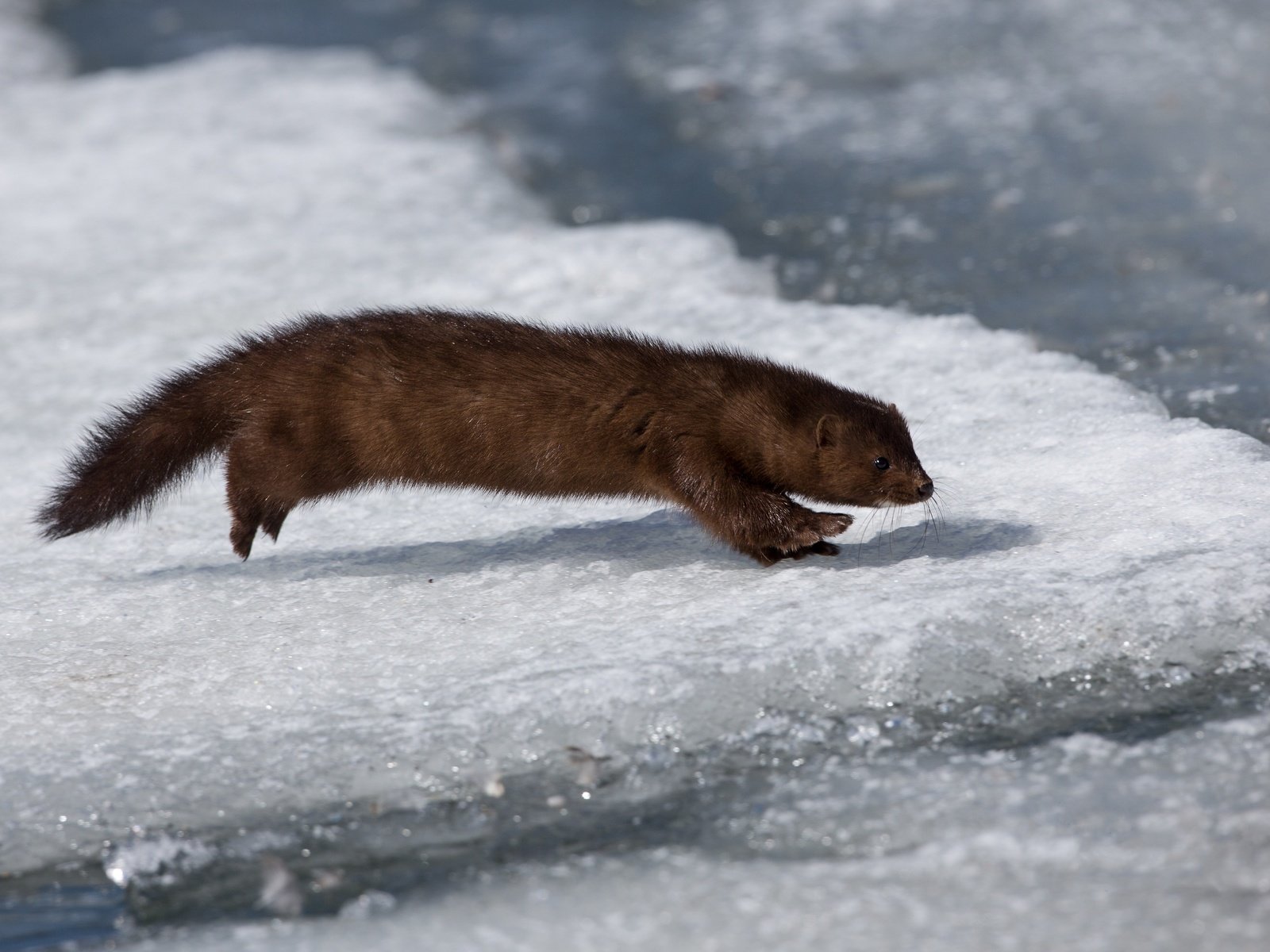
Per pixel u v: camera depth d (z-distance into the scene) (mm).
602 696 17766
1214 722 17266
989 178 42812
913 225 40062
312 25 67312
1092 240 37594
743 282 35625
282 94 53875
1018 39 54469
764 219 41562
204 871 16078
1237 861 14664
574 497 21797
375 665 19391
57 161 47188
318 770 17219
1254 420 26781
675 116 51250
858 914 14383
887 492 20938
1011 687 18219
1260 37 51500
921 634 18422
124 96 54375
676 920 14523
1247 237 36531
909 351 29688
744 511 20906
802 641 18469
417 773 17172
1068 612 18766
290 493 21562
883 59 54531
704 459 20969
